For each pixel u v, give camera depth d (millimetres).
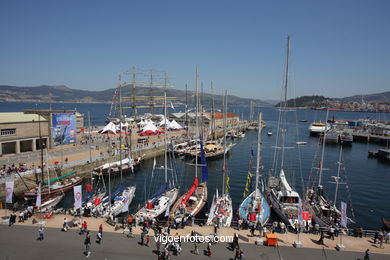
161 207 39781
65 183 53969
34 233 30016
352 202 50344
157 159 84438
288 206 39812
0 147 65000
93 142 91375
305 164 80688
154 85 83750
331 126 142625
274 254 26703
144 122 121312
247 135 147375
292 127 193750
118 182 61219
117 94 74125
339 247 27672
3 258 24984
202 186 49844
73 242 28203
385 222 38375
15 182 50188
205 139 103250
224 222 35219
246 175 67625
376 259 25984
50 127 76812
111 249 27031
